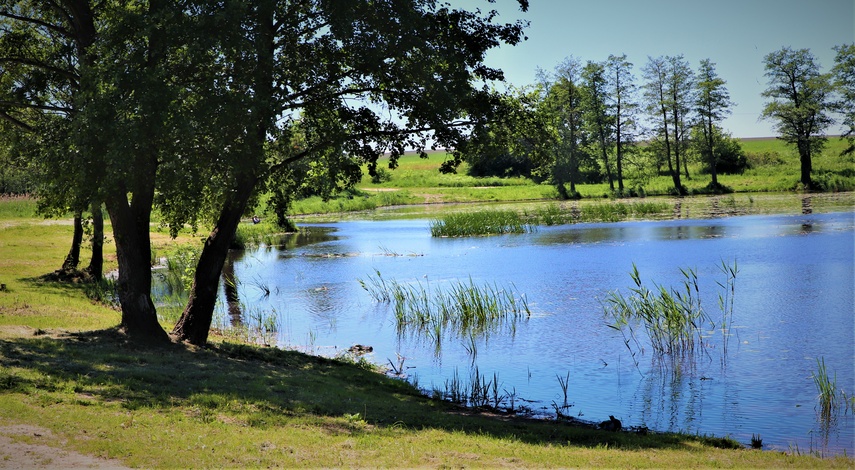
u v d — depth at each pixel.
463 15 16.45
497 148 17.75
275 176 17.69
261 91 13.98
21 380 10.52
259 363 14.82
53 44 17.64
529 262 33.19
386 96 16.28
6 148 17.66
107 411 9.36
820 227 43.03
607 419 12.64
